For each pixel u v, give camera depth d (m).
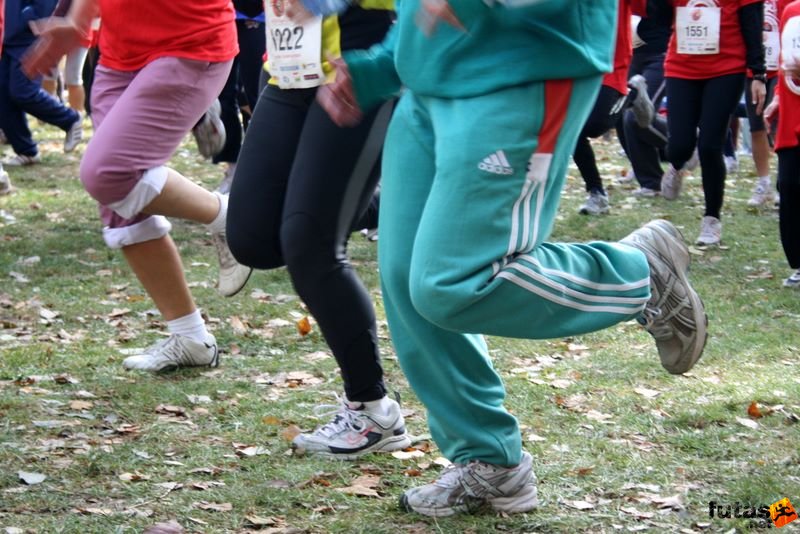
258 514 4.11
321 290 4.53
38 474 4.42
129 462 4.61
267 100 4.63
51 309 7.35
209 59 5.48
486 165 3.37
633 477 4.52
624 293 3.68
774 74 11.37
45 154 13.83
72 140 13.16
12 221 10.13
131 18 5.37
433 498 4.07
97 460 4.61
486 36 3.39
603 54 3.47
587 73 3.42
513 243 3.46
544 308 3.54
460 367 3.84
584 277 3.63
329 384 5.87
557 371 6.17
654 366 6.24
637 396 5.69
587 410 5.47
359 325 4.64
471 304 3.45
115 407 5.37
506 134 3.37
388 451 4.78
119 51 5.50
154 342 6.64
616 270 3.71
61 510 4.10
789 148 7.95
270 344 6.67
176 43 5.39
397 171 3.69
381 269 3.79
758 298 8.11
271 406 5.44
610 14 3.51
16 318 7.13
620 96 10.45
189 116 5.52
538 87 3.39
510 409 5.45
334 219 4.45
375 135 4.39
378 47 4.00
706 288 8.41
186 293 6.00
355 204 4.49
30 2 12.35
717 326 7.26
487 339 6.77
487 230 3.42
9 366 5.99
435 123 3.51
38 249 9.09
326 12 4.20
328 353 6.48
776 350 6.65
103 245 9.31
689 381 5.97
